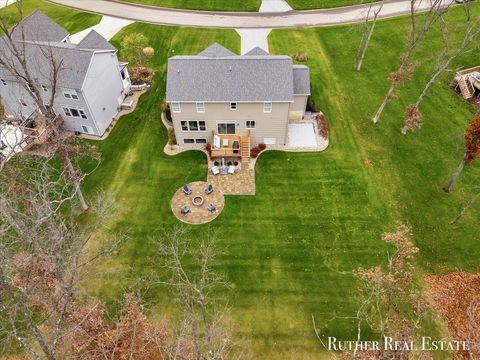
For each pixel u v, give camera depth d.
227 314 24.89
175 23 53.53
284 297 25.80
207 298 25.62
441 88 42.47
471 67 44.94
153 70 45.12
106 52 35.66
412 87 42.59
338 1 57.47
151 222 30.09
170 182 33.12
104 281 26.41
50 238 20.84
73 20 54.44
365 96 41.50
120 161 34.81
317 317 24.86
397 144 36.28
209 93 32.38
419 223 29.94
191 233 29.39
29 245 20.27
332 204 31.34
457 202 31.36
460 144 36.16
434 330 24.22
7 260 17.92
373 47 48.38
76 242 21.91
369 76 44.19
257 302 25.56
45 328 22.30
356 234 29.27
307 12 55.69
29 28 40.16
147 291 25.89
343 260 27.73
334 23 53.28
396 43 48.97
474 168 33.94
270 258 27.91
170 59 33.50
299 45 49.19
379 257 27.88
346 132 37.56
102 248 28.06
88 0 58.94
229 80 32.75
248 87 32.53
